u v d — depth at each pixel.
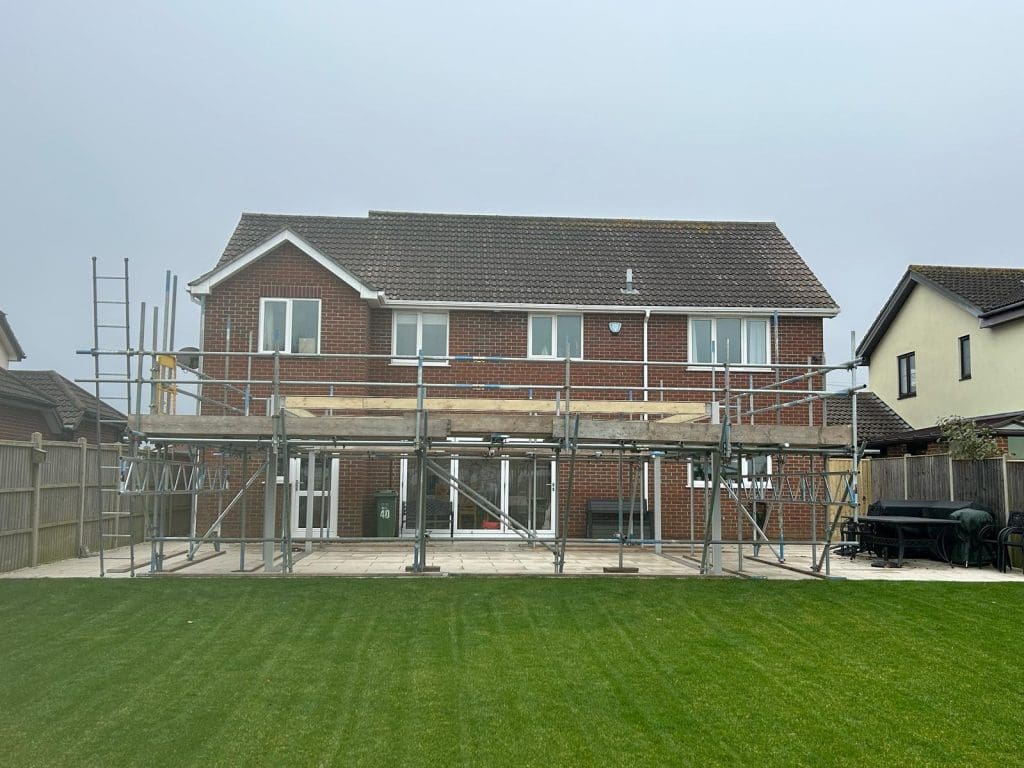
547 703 7.34
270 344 18.70
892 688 7.96
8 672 8.01
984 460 15.95
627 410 14.08
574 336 20.16
